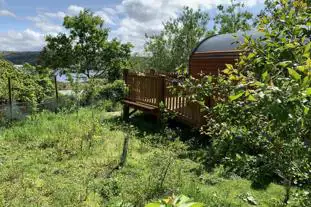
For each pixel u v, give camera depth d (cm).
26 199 482
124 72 1162
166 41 2047
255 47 230
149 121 1065
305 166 242
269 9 264
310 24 210
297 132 179
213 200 483
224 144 289
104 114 1166
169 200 105
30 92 1223
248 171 291
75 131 874
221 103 260
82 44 2089
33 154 707
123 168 625
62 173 600
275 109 133
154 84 982
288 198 354
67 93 1445
